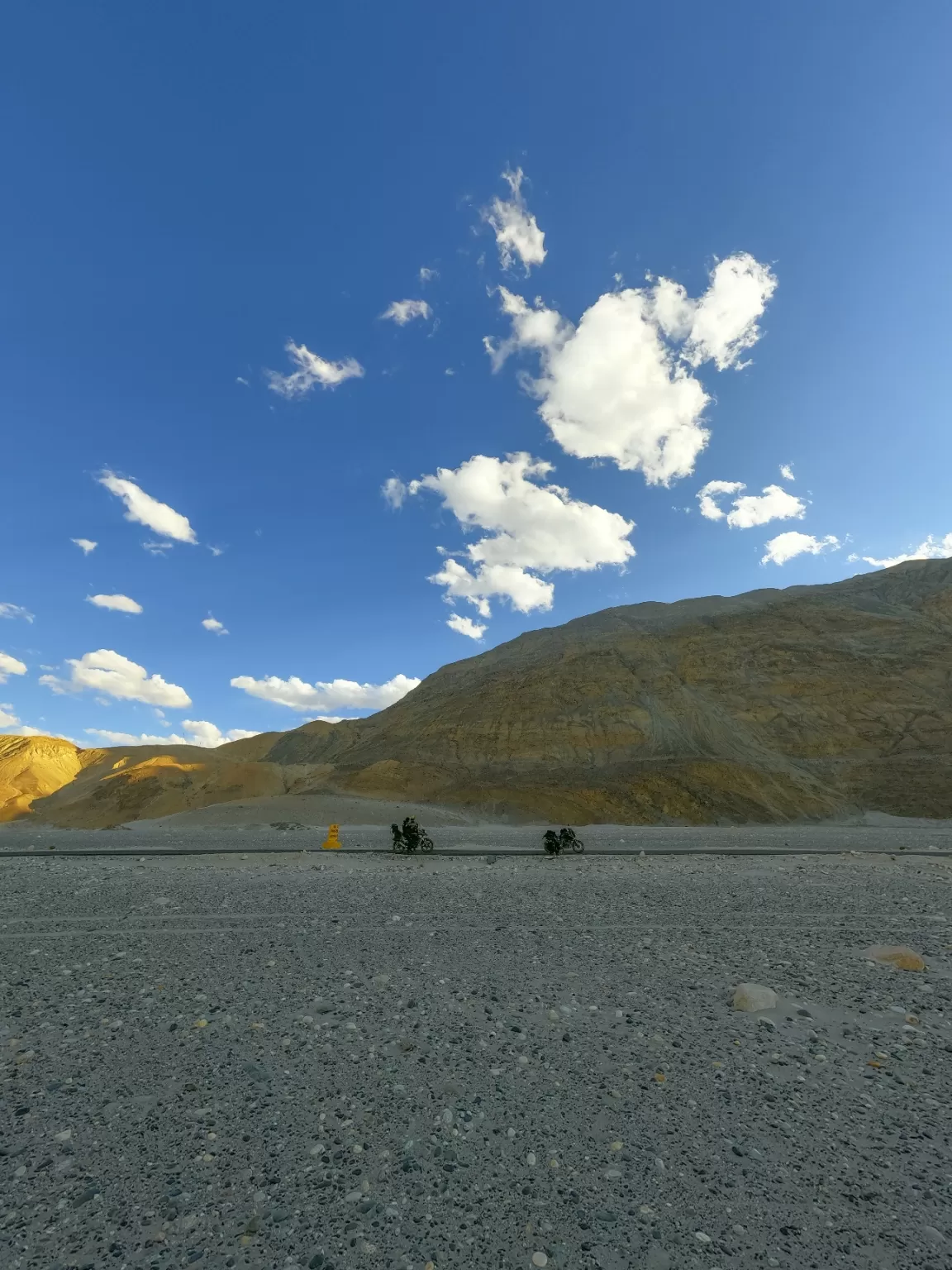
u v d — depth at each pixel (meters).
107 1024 7.54
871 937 12.06
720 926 12.90
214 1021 7.64
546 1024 7.62
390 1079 6.21
